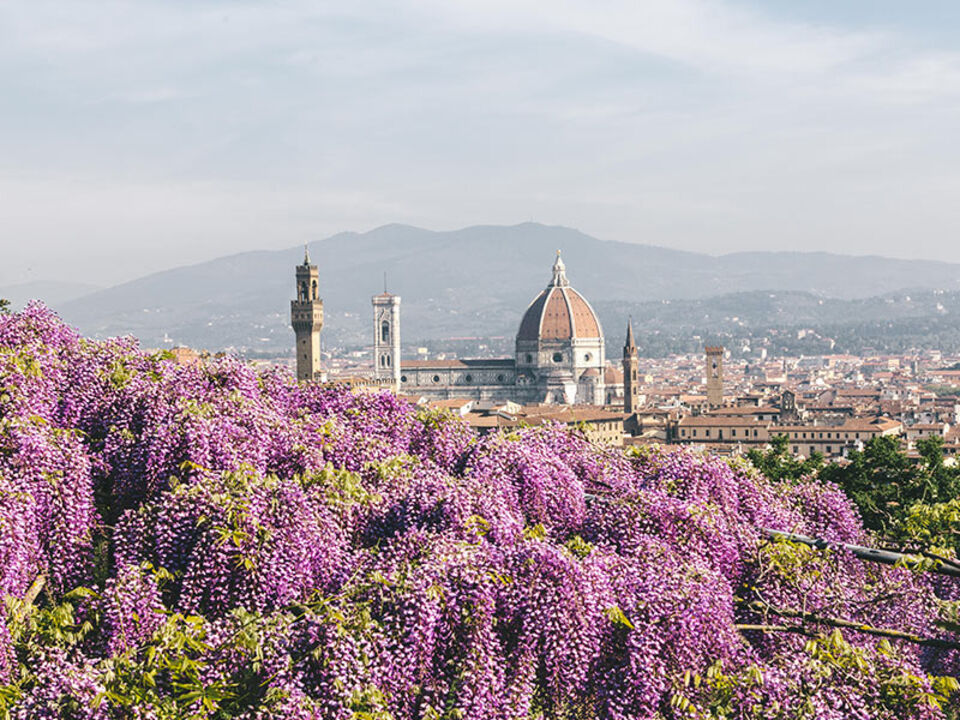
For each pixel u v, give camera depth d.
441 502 26.42
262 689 21.92
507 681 22.92
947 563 28.50
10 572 23.69
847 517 32.72
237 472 25.58
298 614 23.77
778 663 25.81
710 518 27.80
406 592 22.67
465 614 22.81
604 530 27.69
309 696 21.53
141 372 30.95
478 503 26.50
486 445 29.47
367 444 30.62
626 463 32.34
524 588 23.38
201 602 24.11
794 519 32.09
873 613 29.56
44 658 22.08
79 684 21.22
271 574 24.33
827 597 28.03
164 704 21.41
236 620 23.12
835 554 29.50
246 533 24.34
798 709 23.78
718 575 25.70
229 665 22.14
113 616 22.92
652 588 24.23
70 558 25.52
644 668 23.31
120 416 29.30
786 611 27.16
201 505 24.92
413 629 22.39
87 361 30.94
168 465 27.47
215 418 28.66
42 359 29.86
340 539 26.16
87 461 26.88
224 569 24.16
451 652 22.77
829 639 25.14
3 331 31.92
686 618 23.73
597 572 23.94
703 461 30.78
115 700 21.17
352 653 21.73
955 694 28.62
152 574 23.84
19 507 24.47
